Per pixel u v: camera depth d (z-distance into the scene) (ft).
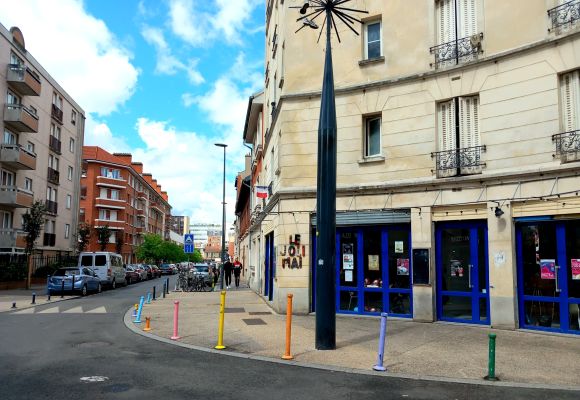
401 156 44.55
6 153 104.22
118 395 20.10
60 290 75.82
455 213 41.37
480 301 39.93
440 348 30.60
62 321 44.14
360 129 46.91
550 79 37.35
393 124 45.27
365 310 45.32
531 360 27.37
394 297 43.98
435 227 42.65
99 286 86.84
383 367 25.40
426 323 40.93
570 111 36.68
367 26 48.85
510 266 37.88
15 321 44.16
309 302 47.11
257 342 32.60
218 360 27.27
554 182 36.42
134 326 40.27
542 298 36.78
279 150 51.88
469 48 42.09
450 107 43.14
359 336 34.86
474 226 40.83
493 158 39.86
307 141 49.11
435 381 23.22
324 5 34.60
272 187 61.41
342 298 46.65
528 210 37.73
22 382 21.98
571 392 21.54
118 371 24.38
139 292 88.02
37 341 33.09
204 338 34.22
